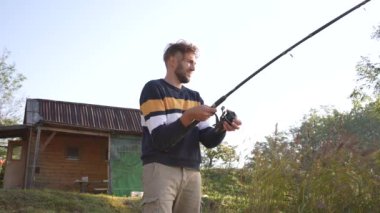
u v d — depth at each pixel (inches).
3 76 1255.5
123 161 628.1
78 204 402.9
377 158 160.2
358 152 160.2
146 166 103.7
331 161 155.7
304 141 171.0
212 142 108.8
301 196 155.3
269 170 159.6
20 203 386.6
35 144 599.2
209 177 181.3
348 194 154.2
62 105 660.1
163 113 102.0
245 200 164.7
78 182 625.9
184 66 109.6
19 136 697.6
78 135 680.4
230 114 105.0
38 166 621.6
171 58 110.4
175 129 95.0
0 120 1263.5
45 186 655.1
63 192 437.4
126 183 621.3
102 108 680.4
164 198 100.3
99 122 649.0
